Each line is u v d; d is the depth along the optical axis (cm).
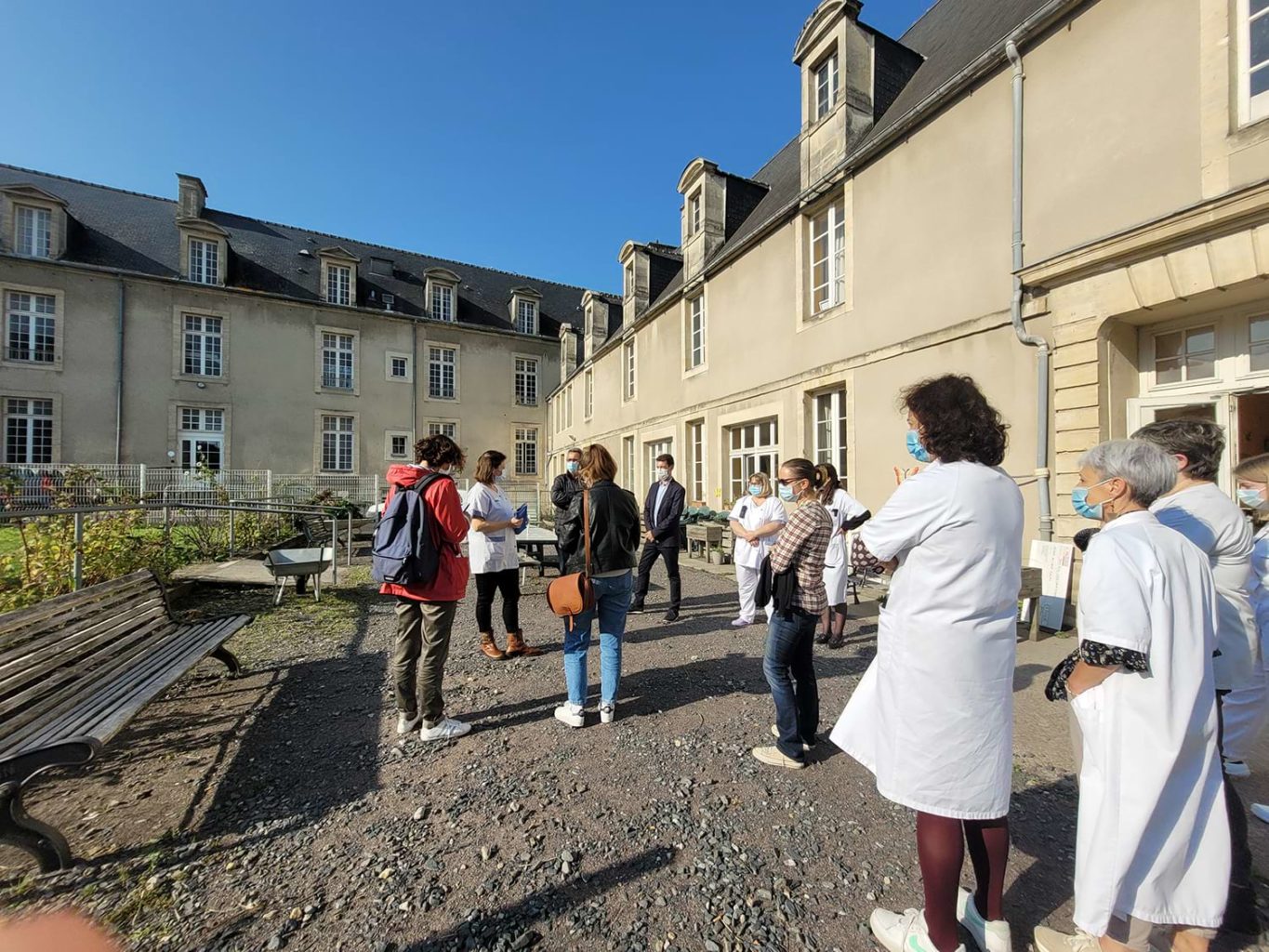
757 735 333
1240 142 426
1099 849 155
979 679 160
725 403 1106
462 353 2797
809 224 905
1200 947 160
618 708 372
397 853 229
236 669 427
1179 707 151
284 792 272
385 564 312
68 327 2059
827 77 879
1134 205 488
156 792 271
